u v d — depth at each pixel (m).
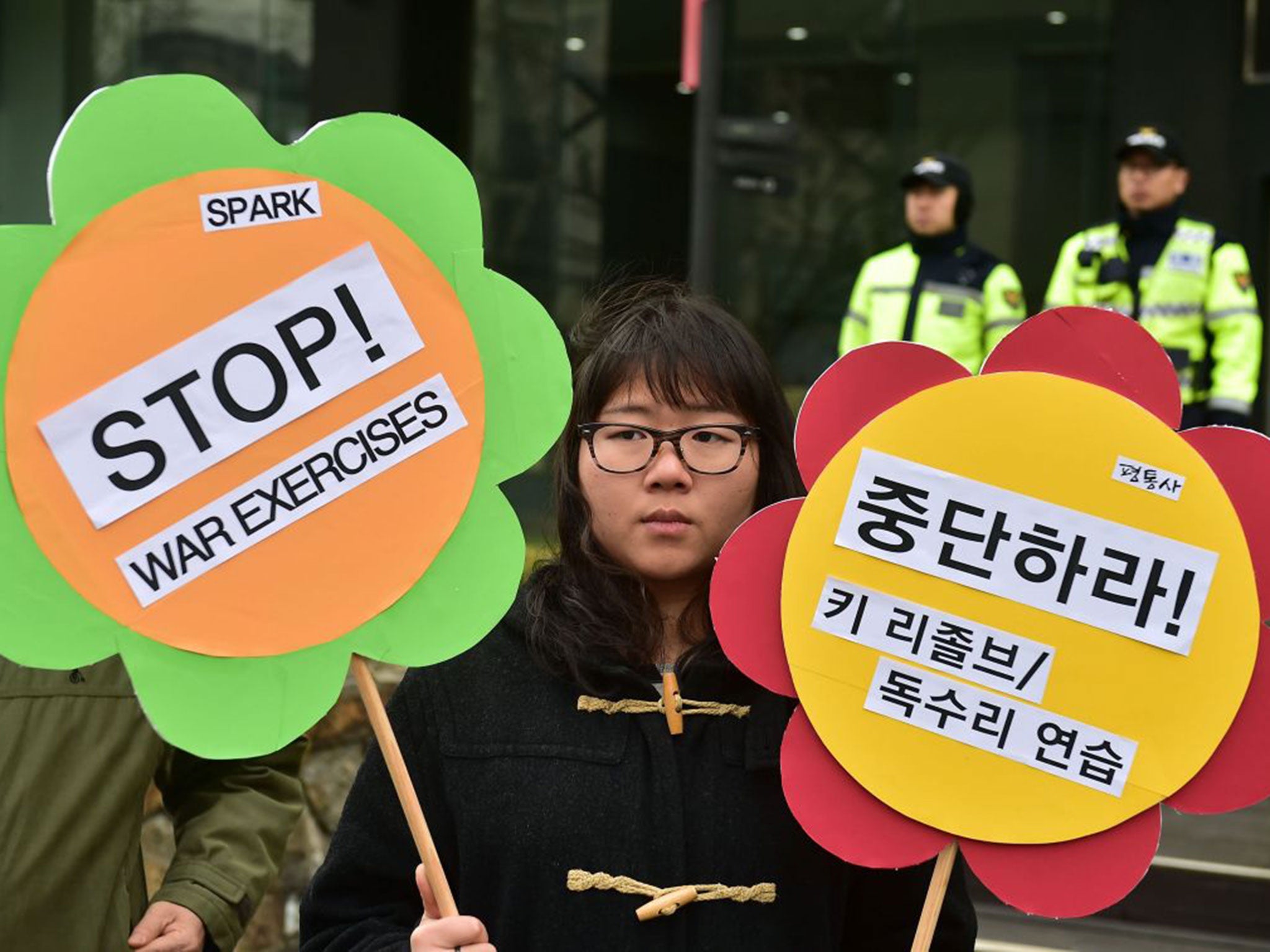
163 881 2.79
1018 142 9.77
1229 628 2.15
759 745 2.25
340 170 2.20
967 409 2.20
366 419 2.19
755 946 2.21
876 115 10.18
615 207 11.13
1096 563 2.17
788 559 2.19
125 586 2.13
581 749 2.25
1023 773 2.16
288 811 2.90
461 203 2.21
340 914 2.33
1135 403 2.19
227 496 2.16
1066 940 5.24
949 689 2.17
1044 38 9.66
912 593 2.18
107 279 2.15
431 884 2.12
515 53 11.09
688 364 2.23
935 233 6.81
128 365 2.15
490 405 2.21
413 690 2.32
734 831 2.23
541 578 2.32
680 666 2.28
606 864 2.21
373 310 2.20
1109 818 2.15
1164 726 2.15
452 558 2.20
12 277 2.12
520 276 11.12
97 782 2.61
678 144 10.99
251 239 2.18
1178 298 6.45
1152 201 6.47
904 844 2.17
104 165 2.14
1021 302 6.84
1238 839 5.76
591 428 2.26
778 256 10.48
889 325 6.86
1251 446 2.16
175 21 11.48
